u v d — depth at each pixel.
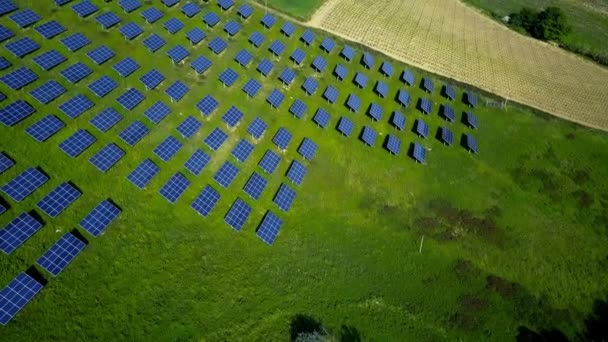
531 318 49.09
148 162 46.22
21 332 33.31
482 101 75.38
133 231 41.69
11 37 49.94
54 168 42.41
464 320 46.84
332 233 49.59
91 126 46.72
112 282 38.19
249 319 39.94
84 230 39.84
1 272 35.19
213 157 50.12
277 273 44.03
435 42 87.44
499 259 53.84
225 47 62.09
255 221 47.19
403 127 64.75
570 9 117.88
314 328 40.78
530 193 63.03
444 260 51.75
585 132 75.81
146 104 51.09
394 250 50.75
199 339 37.56
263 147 53.91
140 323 36.91
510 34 99.75
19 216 37.94
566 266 55.28
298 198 51.09
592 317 50.94
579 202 63.88
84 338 34.75
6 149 41.69
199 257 42.47
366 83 68.94
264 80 61.00
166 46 58.09
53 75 48.75
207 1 68.19
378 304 45.09
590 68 94.75
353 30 81.50
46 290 35.69
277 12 76.38
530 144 70.50
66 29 53.59
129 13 59.69
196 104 53.66
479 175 63.06
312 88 62.97
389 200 55.25
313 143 56.91
